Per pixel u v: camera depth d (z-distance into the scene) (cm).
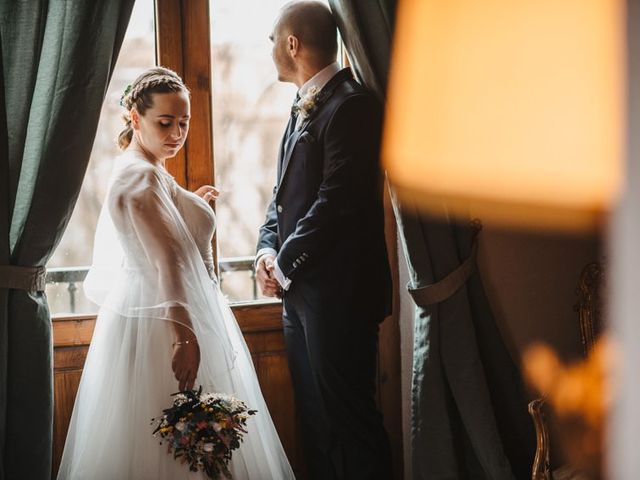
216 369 269
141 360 263
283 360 338
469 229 311
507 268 332
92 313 321
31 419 269
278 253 318
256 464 278
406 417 342
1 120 262
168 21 324
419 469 306
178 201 285
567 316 338
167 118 282
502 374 317
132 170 273
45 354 272
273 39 311
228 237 340
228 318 293
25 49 267
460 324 305
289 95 343
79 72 269
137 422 260
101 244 283
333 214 294
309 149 303
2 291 266
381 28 297
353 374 301
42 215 268
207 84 330
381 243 309
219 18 333
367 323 303
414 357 311
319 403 310
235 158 338
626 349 27
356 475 306
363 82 305
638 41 27
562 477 254
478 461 312
